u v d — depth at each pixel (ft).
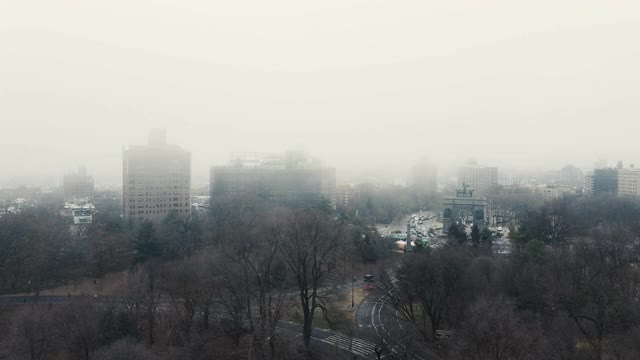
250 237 559.38
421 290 424.46
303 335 395.34
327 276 424.46
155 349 379.96
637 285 435.53
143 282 458.09
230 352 389.80
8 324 438.40
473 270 456.86
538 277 436.76
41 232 654.94
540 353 315.58
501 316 319.47
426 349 385.50
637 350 303.07
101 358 331.36
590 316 371.56
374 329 423.23
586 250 495.82
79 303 401.49
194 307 433.07
